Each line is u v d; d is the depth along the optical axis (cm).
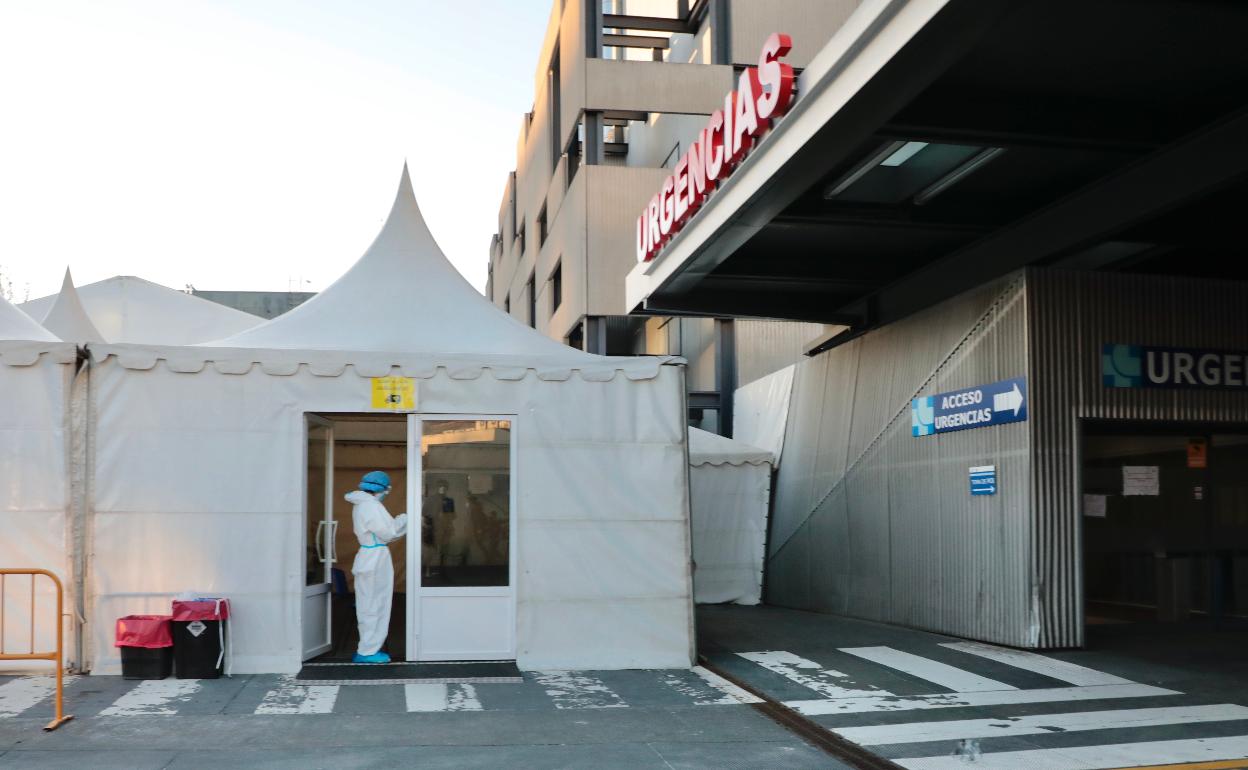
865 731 714
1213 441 1159
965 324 1198
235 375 929
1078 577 1062
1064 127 894
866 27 763
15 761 605
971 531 1167
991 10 670
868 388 1466
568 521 970
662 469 991
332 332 998
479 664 944
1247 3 708
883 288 1442
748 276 1357
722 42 2597
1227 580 1153
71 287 1360
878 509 1408
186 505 909
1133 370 1091
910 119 873
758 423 1980
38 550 885
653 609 973
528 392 977
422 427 962
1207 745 674
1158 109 907
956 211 1143
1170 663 977
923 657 1031
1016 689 863
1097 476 1115
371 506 954
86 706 756
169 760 612
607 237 2550
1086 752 656
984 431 1147
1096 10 716
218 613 874
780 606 1711
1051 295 1078
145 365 916
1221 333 1123
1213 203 1059
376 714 747
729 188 1088
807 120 891
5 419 894
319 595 979
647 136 2970
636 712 771
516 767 612
